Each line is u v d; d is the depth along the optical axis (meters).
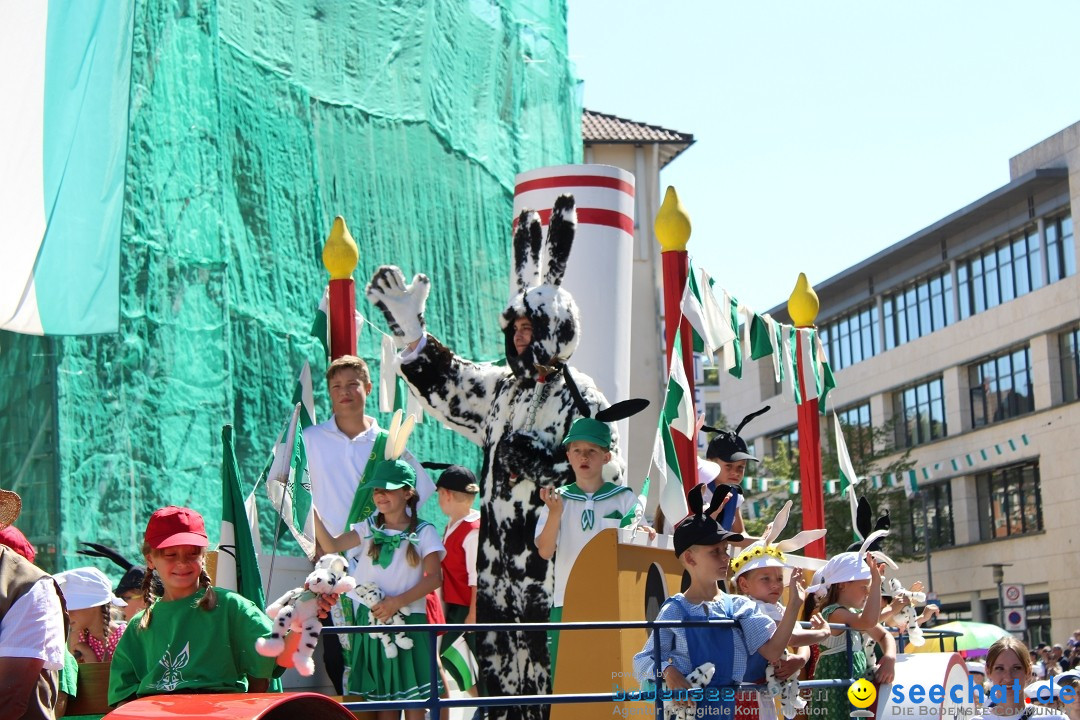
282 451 7.71
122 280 9.87
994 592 49.19
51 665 4.77
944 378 52.28
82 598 6.62
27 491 9.59
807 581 9.27
